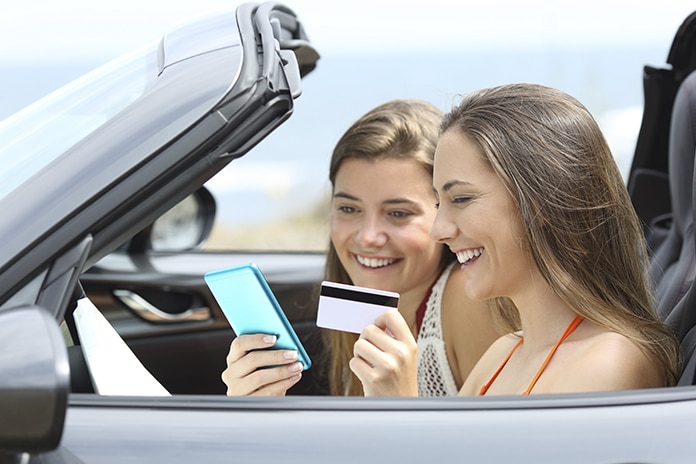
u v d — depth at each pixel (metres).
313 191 19.53
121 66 2.32
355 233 3.20
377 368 2.34
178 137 1.90
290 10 2.83
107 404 1.81
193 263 4.24
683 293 2.80
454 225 2.30
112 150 1.89
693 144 3.05
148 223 1.90
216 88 1.99
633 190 3.63
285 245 17.70
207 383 3.89
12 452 1.57
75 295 2.34
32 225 1.79
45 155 1.95
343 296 2.42
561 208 2.21
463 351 3.20
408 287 3.22
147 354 3.80
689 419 1.82
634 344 2.18
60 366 1.52
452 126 2.32
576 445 1.75
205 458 1.72
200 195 4.65
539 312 2.30
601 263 2.25
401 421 1.78
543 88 2.34
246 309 2.43
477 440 1.75
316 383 3.91
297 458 1.72
